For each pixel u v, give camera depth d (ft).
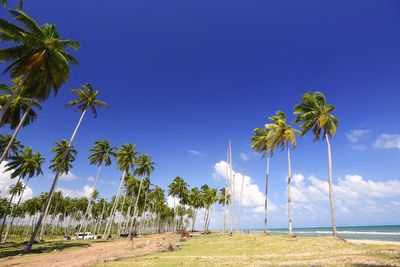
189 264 60.03
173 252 90.94
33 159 182.60
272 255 72.64
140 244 120.57
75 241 181.57
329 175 113.70
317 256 66.03
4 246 153.28
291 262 57.52
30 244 114.21
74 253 103.35
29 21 84.94
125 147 212.02
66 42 93.91
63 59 89.76
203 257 73.56
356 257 59.26
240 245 102.89
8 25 80.02
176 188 295.89
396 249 69.26
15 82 103.09
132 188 280.72
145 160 250.37
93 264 68.28
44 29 98.63
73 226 399.85
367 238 193.47
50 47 90.02
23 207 325.01
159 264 61.46
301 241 97.19
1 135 162.30
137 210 354.13
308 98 120.16
